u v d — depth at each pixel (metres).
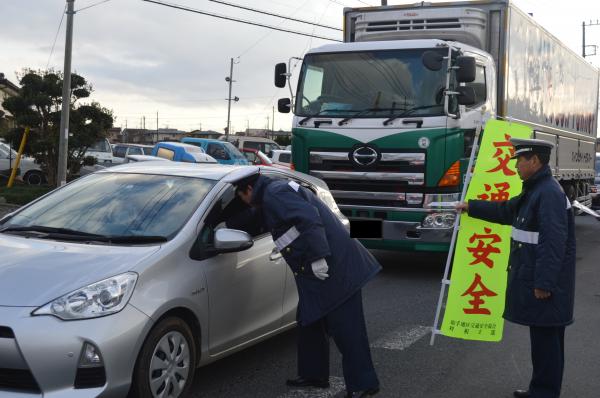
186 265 4.64
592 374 5.79
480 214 5.35
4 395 3.89
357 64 9.48
